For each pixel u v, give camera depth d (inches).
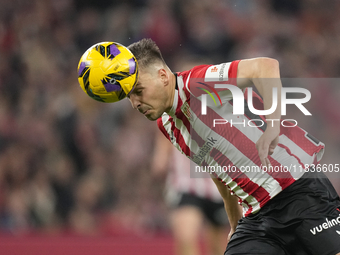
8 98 1294.3
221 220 700.7
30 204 1061.8
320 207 384.8
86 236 876.0
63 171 1141.1
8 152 1142.3
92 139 1196.5
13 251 820.6
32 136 1181.1
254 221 405.1
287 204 389.7
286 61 1393.9
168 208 1088.2
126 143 1192.8
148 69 374.0
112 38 1433.3
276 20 1482.5
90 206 1097.4
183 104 387.9
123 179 1153.4
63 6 1486.2
